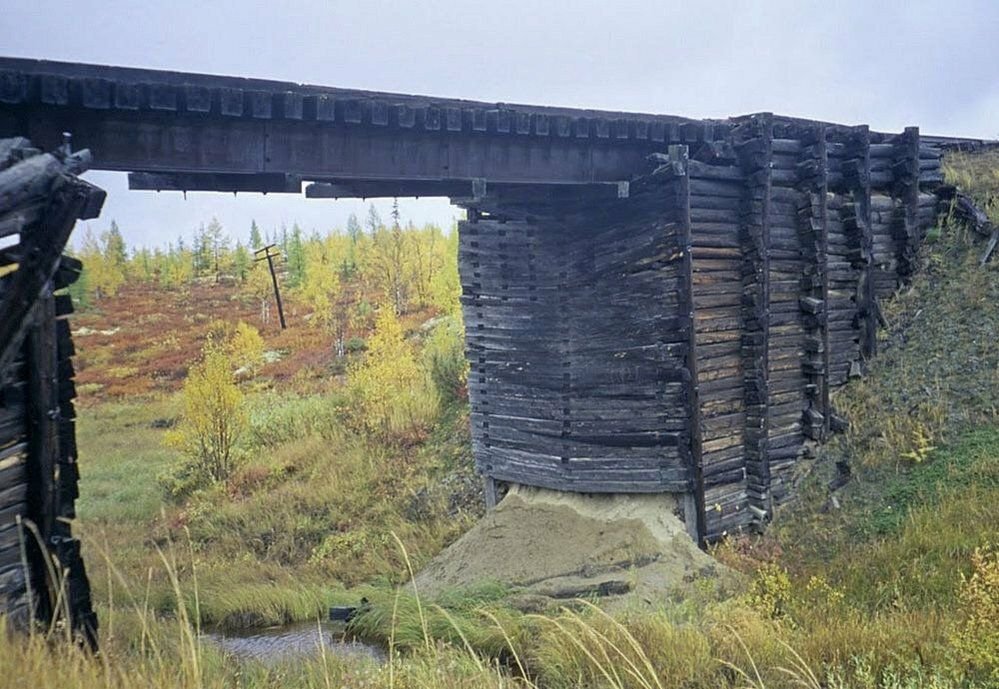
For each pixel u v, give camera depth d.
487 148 8.92
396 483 15.41
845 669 5.45
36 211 5.05
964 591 5.97
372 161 8.24
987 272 12.12
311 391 27.47
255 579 12.29
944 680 4.87
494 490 11.66
